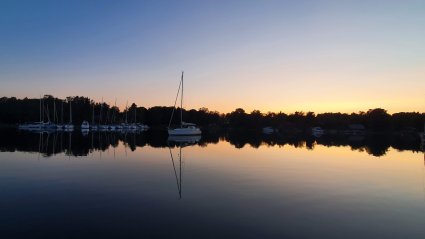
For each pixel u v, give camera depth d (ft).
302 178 79.71
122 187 66.13
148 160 109.50
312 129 531.50
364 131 548.31
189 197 58.95
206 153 135.95
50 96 457.27
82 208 50.98
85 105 479.41
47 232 40.91
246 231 42.39
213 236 40.42
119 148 152.05
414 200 60.03
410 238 41.60
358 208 53.98
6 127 433.48
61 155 118.21
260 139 272.92
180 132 270.87
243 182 73.51
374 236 41.96
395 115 543.39
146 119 548.31
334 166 101.81
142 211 49.98
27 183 68.85
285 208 53.01
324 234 42.14
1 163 96.68
